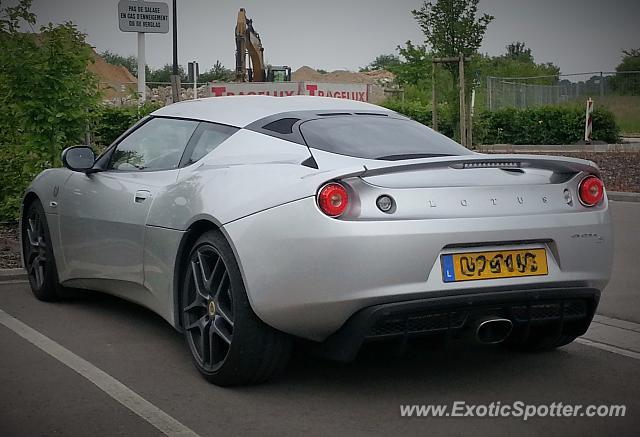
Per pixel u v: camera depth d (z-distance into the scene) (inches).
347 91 1250.6
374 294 158.6
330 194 158.9
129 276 213.6
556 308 177.5
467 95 694.5
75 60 381.7
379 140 190.7
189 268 187.2
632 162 731.4
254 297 166.4
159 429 157.1
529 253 171.9
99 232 224.7
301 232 160.6
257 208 168.2
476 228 164.6
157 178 209.3
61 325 231.3
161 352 206.1
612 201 537.0
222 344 180.4
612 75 1173.1
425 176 167.8
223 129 203.0
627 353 209.6
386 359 201.6
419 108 1177.4
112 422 160.4
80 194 235.0
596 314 249.0
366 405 170.6
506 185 172.9
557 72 1764.3
